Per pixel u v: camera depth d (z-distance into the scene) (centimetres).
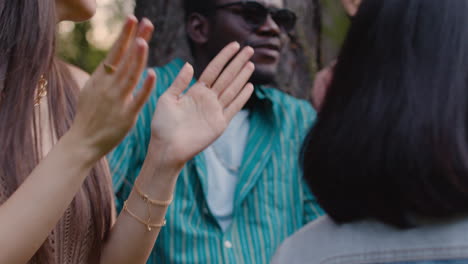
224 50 144
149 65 305
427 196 115
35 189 124
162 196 142
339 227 130
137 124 231
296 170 243
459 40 119
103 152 127
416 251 119
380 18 124
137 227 143
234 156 242
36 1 142
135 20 118
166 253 222
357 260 124
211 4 247
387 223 122
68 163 125
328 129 127
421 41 120
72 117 160
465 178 114
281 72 301
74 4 154
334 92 130
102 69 123
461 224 118
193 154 139
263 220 233
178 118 140
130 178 230
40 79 151
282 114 250
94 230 149
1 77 141
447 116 115
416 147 115
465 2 121
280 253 138
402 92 119
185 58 298
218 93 143
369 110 121
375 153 118
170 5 302
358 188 122
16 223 122
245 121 249
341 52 131
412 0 123
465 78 117
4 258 121
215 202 233
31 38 142
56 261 143
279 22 247
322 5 308
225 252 225
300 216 240
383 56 123
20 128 142
